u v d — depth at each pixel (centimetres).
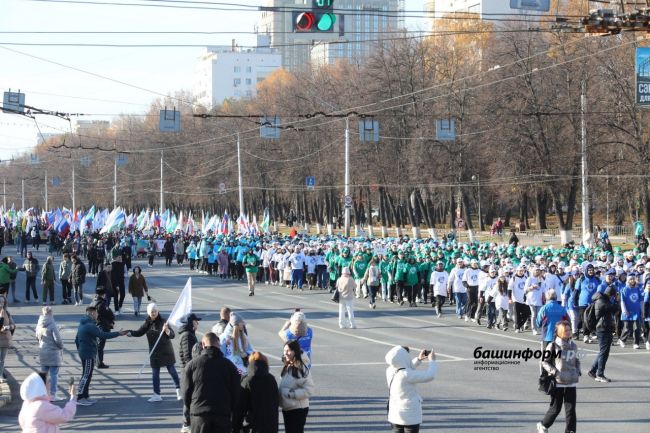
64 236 11219
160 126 6500
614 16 3209
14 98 6316
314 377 3117
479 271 5084
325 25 3005
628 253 5219
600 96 8956
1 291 5303
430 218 11312
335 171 12050
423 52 11144
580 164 9369
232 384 1783
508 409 2538
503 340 4238
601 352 3080
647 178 8681
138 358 3669
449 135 7875
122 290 5422
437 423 2344
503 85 9775
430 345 4022
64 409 1678
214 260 8581
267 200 15712
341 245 6869
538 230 12306
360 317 5269
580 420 2391
